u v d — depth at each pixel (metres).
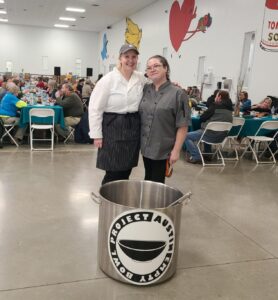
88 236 2.55
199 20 8.48
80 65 18.83
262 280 2.10
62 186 3.70
